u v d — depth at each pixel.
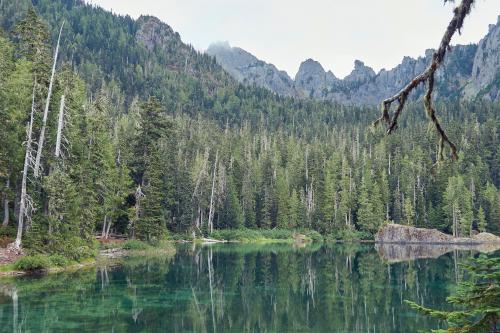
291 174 122.56
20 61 44.41
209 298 28.81
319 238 101.81
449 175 112.38
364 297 29.98
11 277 32.12
